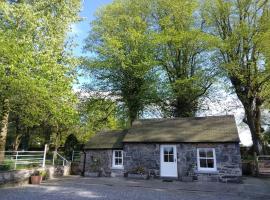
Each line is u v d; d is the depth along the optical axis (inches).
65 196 515.2
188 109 1218.0
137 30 1278.3
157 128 919.7
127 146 881.5
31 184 702.5
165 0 1220.5
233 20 1142.3
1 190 591.2
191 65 1254.9
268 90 1040.2
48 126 1326.3
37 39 694.5
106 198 496.7
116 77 1228.5
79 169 997.2
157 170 823.1
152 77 1182.9
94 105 1273.4
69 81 722.8
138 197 509.7
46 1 778.2
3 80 611.2
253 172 866.1
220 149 767.7
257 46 1042.1
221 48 1079.6
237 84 1144.2
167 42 1214.9
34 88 621.9
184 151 804.6
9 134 1438.2
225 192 576.4
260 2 1094.4
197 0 1197.1
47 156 1150.3
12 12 656.4
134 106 1220.5
